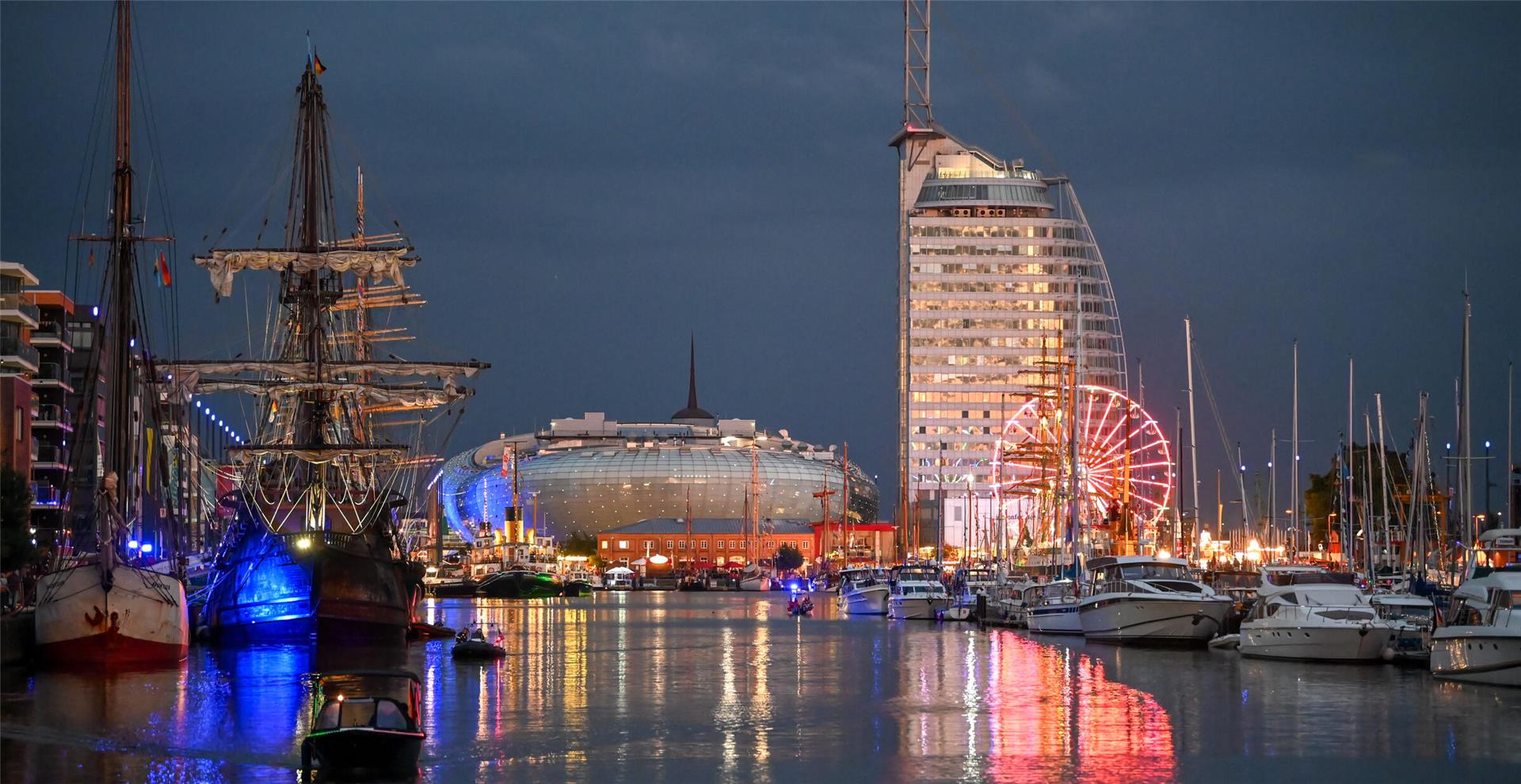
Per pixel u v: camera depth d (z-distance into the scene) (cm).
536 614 19862
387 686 6444
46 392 16450
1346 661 10000
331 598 11194
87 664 9288
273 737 7012
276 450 11525
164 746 6794
